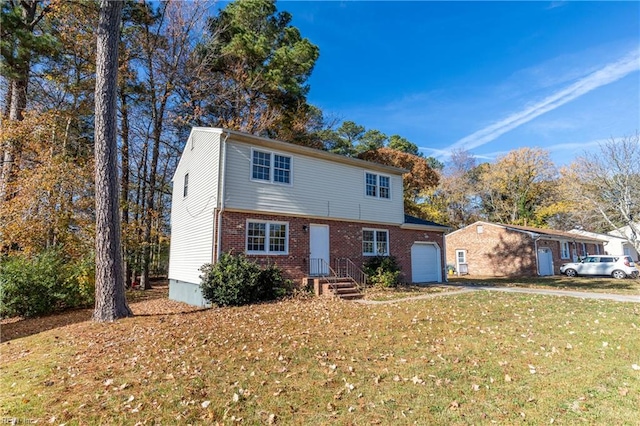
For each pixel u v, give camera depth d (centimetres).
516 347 601
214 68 2306
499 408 388
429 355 568
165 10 2017
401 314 884
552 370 495
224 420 376
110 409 408
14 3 1520
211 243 1195
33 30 1540
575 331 702
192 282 1341
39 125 1495
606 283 1784
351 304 1058
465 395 421
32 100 1662
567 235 2756
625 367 500
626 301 1093
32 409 415
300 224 1376
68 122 1691
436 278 1905
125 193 2006
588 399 404
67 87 1675
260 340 672
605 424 349
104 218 923
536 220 3541
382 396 423
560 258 2700
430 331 714
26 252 1344
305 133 2608
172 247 1678
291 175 1361
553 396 414
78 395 450
